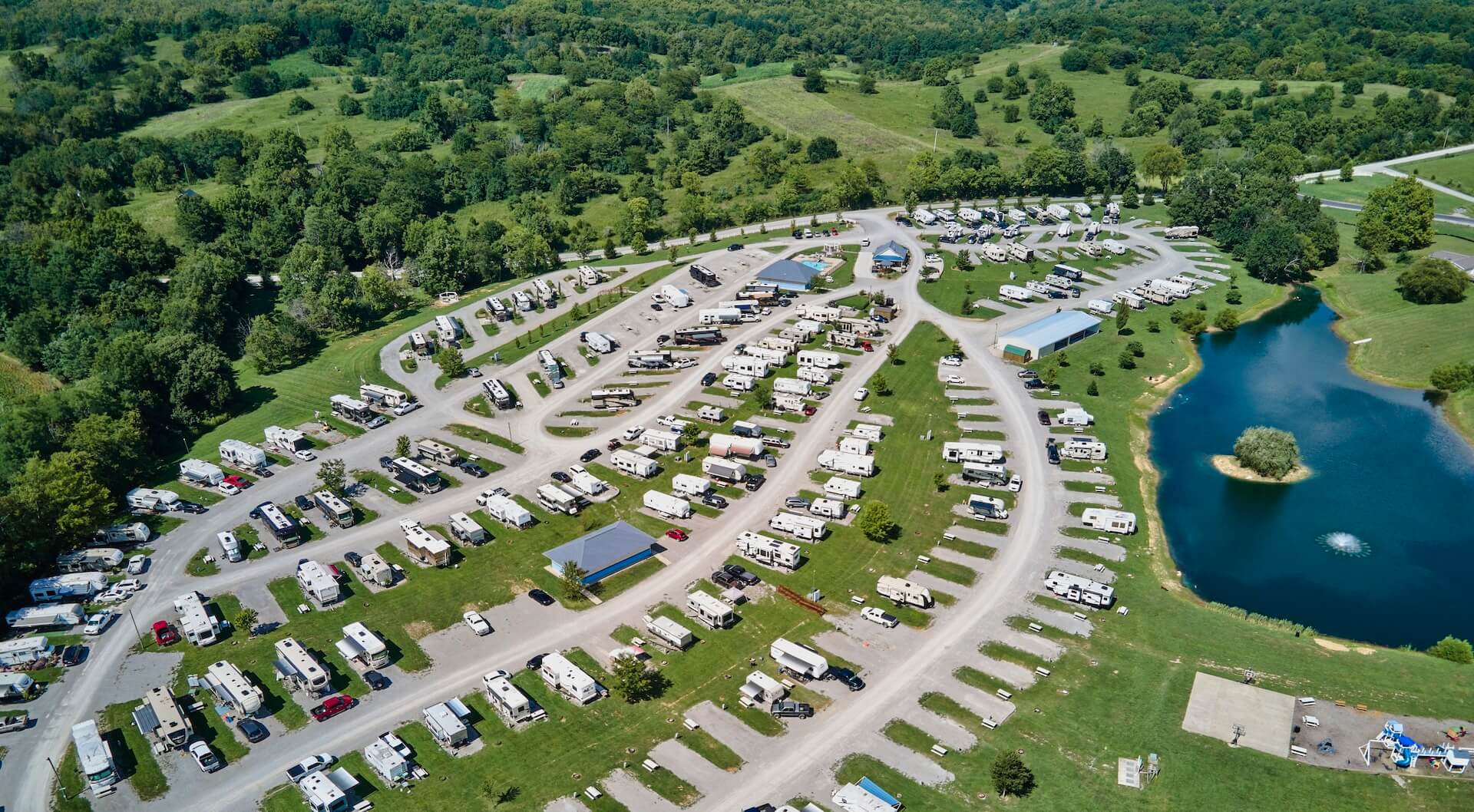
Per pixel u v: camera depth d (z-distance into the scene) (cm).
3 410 18588
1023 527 14775
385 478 16612
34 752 10750
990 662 11856
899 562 13988
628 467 16538
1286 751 10262
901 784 10069
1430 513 15400
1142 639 12206
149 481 16912
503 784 10206
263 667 12050
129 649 12406
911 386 19638
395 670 11969
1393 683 11231
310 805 9944
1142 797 9838
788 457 16962
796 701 11212
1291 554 14388
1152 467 16888
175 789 10225
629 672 11212
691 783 10169
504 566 14075
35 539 13925
